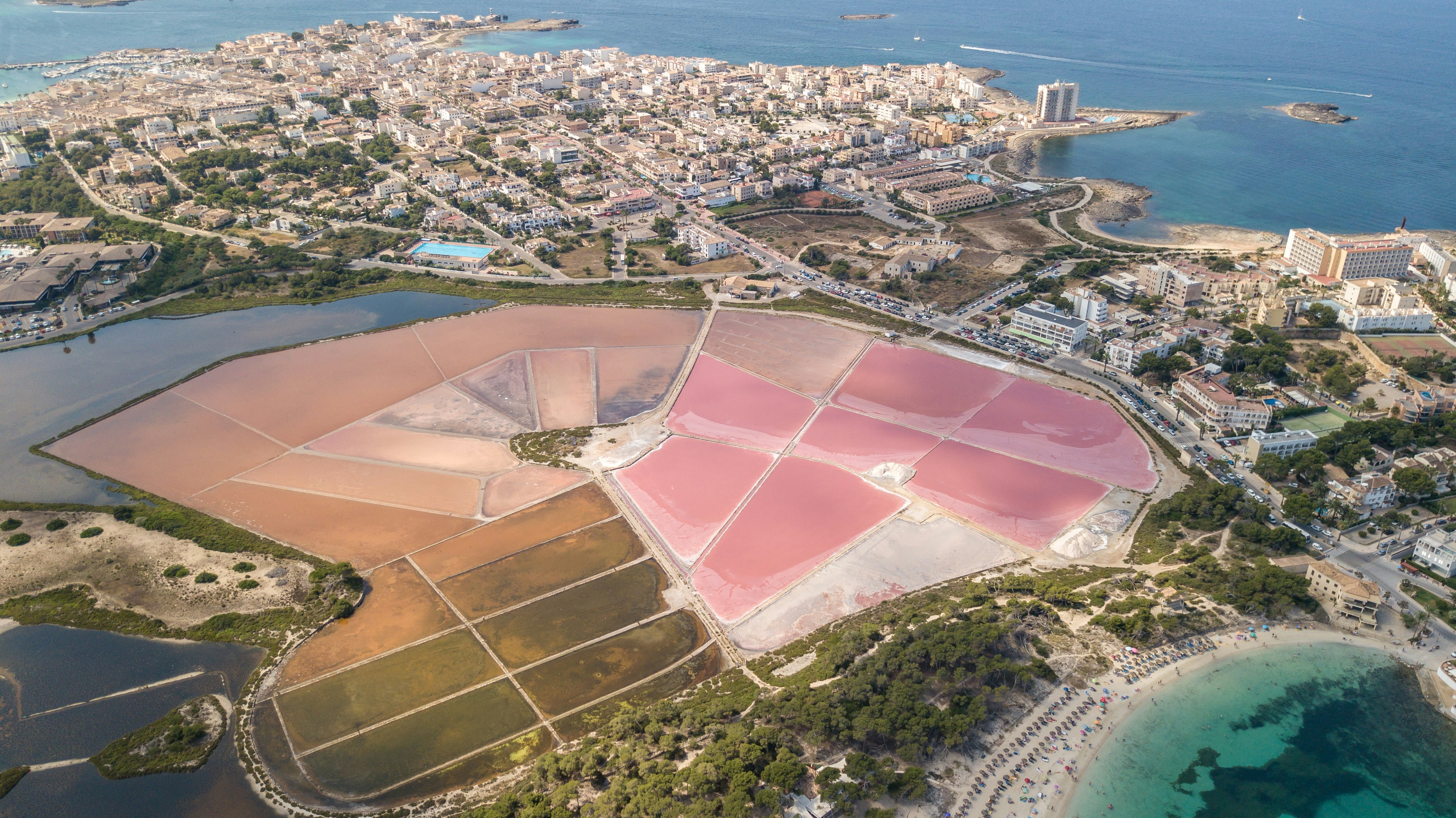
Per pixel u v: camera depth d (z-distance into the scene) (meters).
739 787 199.38
